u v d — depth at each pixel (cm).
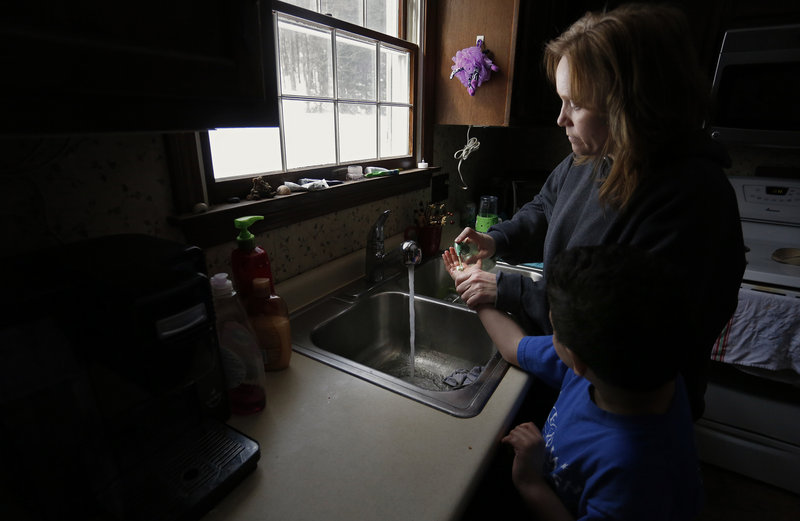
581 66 69
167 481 56
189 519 53
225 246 99
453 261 114
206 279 53
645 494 55
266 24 56
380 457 64
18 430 48
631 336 50
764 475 156
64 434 52
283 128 116
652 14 65
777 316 138
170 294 48
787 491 157
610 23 66
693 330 52
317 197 118
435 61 161
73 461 52
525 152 264
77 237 73
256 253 91
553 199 112
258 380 73
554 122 189
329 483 59
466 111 160
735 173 205
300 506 56
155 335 47
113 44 40
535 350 81
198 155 90
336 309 116
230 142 104
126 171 78
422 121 165
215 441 63
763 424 154
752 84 152
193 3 46
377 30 145
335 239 133
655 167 71
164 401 62
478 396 78
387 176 142
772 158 196
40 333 48
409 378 120
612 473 57
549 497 66
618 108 67
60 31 36
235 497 57
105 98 41
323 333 108
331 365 88
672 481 56
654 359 50
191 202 90
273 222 109
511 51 143
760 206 175
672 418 58
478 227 174
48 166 67
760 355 143
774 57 144
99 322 50
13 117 35
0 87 34
